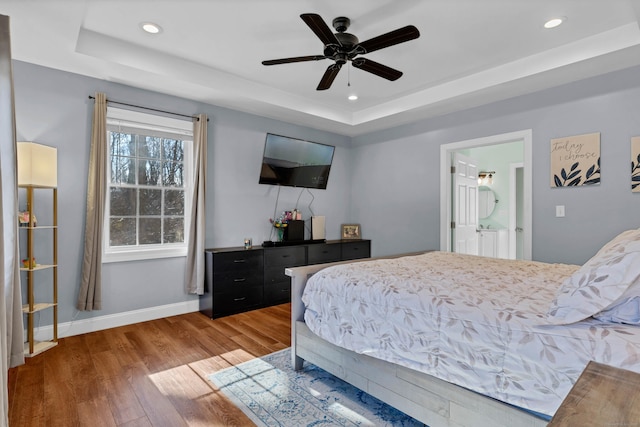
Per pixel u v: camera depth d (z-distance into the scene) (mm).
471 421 1427
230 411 1920
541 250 3418
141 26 2637
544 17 2480
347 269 2213
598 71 2990
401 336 1665
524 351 1271
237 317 3646
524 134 3545
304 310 2375
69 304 3066
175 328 3285
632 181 2893
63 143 3018
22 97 2836
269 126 4488
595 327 1209
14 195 2012
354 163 5504
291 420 1838
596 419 597
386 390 1768
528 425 1260
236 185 4184
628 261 1197
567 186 3252
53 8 2145
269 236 4516
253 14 2471
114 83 3283
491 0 2289
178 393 2104
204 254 3736
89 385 2188
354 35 2596
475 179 4980
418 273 2062
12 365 2109
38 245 2902
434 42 2852
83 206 3121
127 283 3396
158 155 3689
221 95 3623
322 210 5164
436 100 3832
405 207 4738
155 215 3666
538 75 3078
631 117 2898
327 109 4551
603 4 2324
